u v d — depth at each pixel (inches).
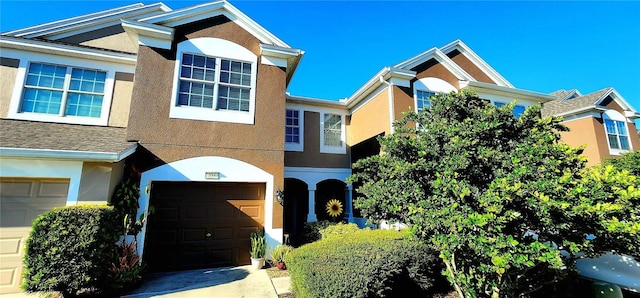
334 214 506.3
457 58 539.5
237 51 349.7
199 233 309.3
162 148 300.7
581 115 674.2
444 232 153.3
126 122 342.0
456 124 188.7
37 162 241.8
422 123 225.0
